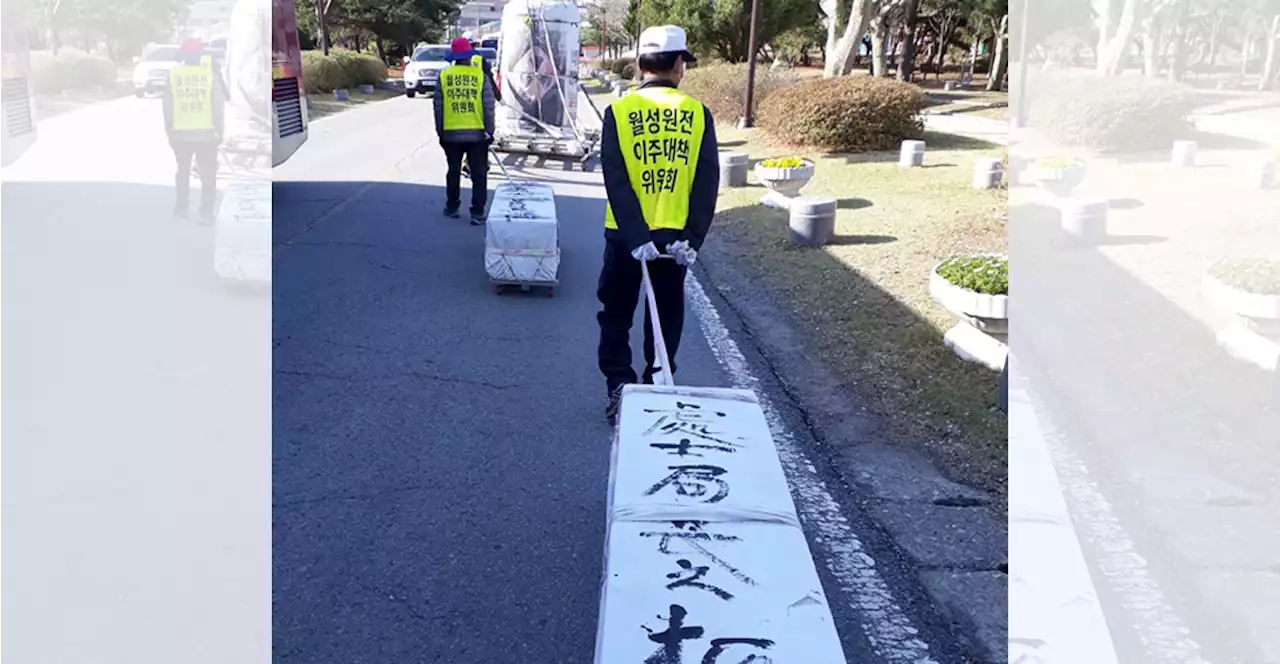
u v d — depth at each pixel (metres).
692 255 4.02
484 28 30.61
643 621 1.90
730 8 24.59
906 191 10.81
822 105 14.37
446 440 4.32
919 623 3.08
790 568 2.07
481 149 8.95
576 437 4.40
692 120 4.01
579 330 6.02
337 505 3.69
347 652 2.85
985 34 31.41
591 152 13.04
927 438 4.41
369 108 22.19
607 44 52.12
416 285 6.93
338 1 37.69
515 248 6.61
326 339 5.62
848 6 24.19
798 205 8.20
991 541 3.55
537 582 3.24
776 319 6.41
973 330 5.49
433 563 3.33
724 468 2.51
